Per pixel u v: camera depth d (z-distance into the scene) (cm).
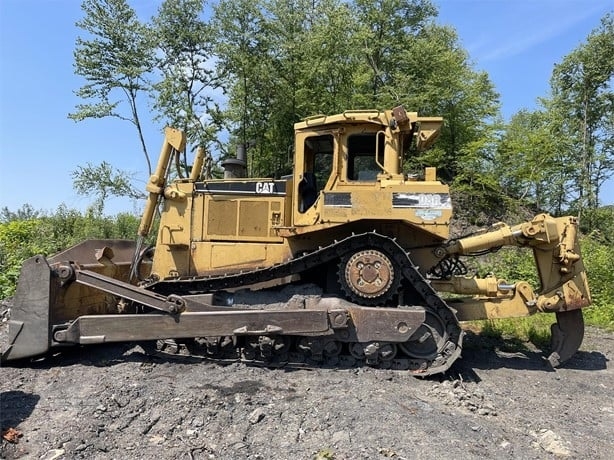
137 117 2078
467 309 696
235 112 2178
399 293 638
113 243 787
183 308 612
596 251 1409
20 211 1897
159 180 723
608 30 2742
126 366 598
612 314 1083
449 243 680
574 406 556
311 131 667
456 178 2369
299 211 663
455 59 2567
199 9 2028
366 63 2609
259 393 517
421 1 2769
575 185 2720
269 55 2105
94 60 1961
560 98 2862
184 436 433
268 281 670
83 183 2017
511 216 2339
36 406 486
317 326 591
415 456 403
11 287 1026
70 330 600
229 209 702
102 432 438
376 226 652
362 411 475
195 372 584
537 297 690
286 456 402
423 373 597
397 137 653
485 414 513
